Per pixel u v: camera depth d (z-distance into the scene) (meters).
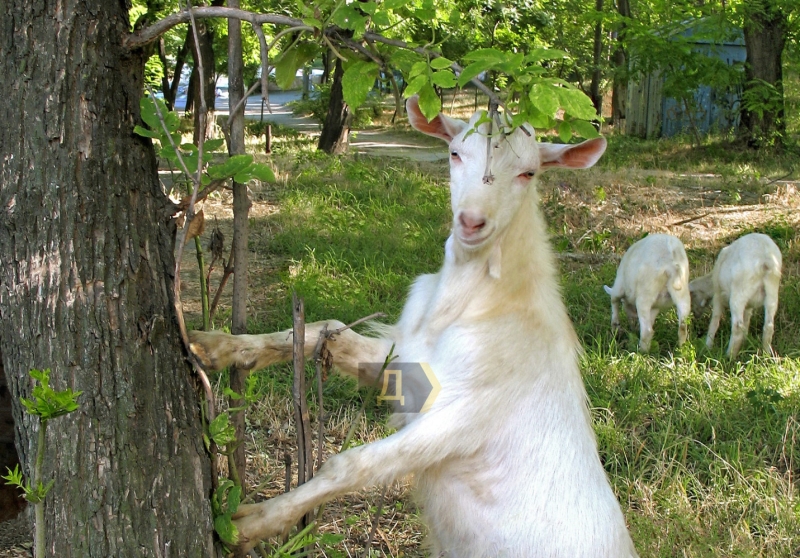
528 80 2.23
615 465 4.93
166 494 2.39
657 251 7.04
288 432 5.12
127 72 2.42
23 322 2.34
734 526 4.32
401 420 3.19
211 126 16.48
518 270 3.05
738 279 7.00
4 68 2.30
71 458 2.30
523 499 2.98
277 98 43.47
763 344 7.10
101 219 2.33
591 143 3.07
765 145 18.72
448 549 3.16
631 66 20.91
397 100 2.41
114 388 2.33
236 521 2.64
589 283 8.60
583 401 3.22
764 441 5.32
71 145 2.30
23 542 3.38
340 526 4.22
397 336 3.24
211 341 2.78
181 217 2.61
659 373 6.30
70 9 2.29
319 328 3.05
